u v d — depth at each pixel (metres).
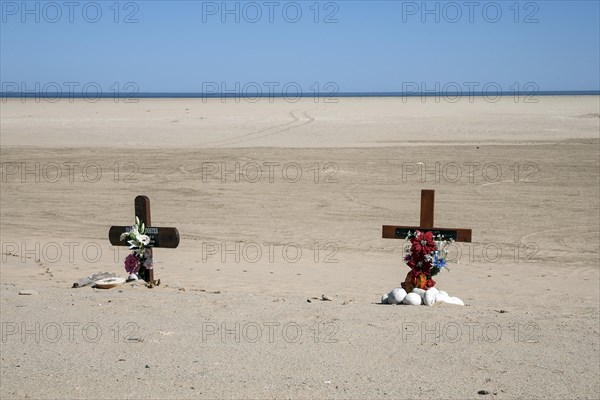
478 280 11.88
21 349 6.03
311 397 4.82
